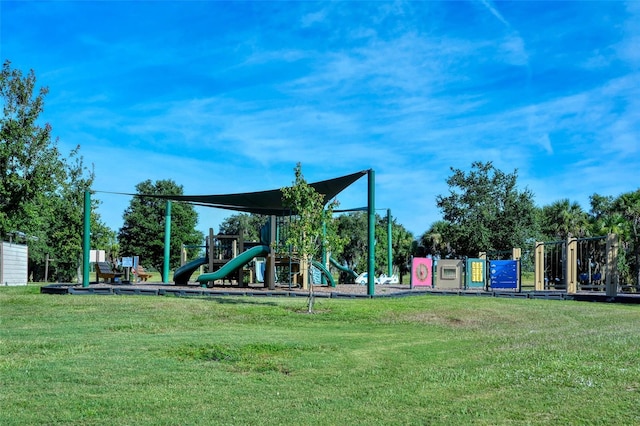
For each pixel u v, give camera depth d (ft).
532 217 120.67
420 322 44.98
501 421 17.66
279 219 89.71
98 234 117.08
